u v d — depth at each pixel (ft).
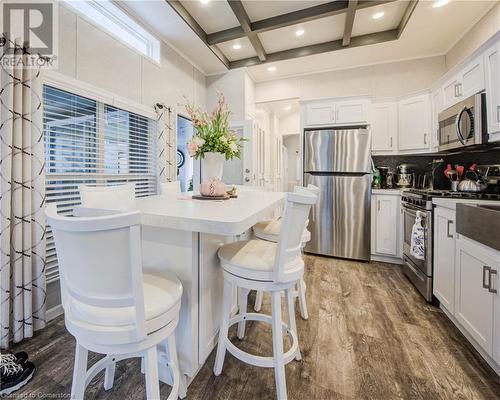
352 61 11.82
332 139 11.00
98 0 7.69
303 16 8.78
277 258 3.64
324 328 5.81
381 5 8.37
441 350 5.07
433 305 6.88
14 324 5.26
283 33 10.16
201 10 9.00
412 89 11.39
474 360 4.79
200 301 4.26
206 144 5.72
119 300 2.52
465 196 6.81
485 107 6.56
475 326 4.87
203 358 4.42
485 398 3.98
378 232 10.59
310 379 4.33
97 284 2.49
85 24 7.25
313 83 13.12
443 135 8.77
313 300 7.18
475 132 6.73
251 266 3.81
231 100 13.15
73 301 2.93
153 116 9.91
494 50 6.14
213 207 4.13
